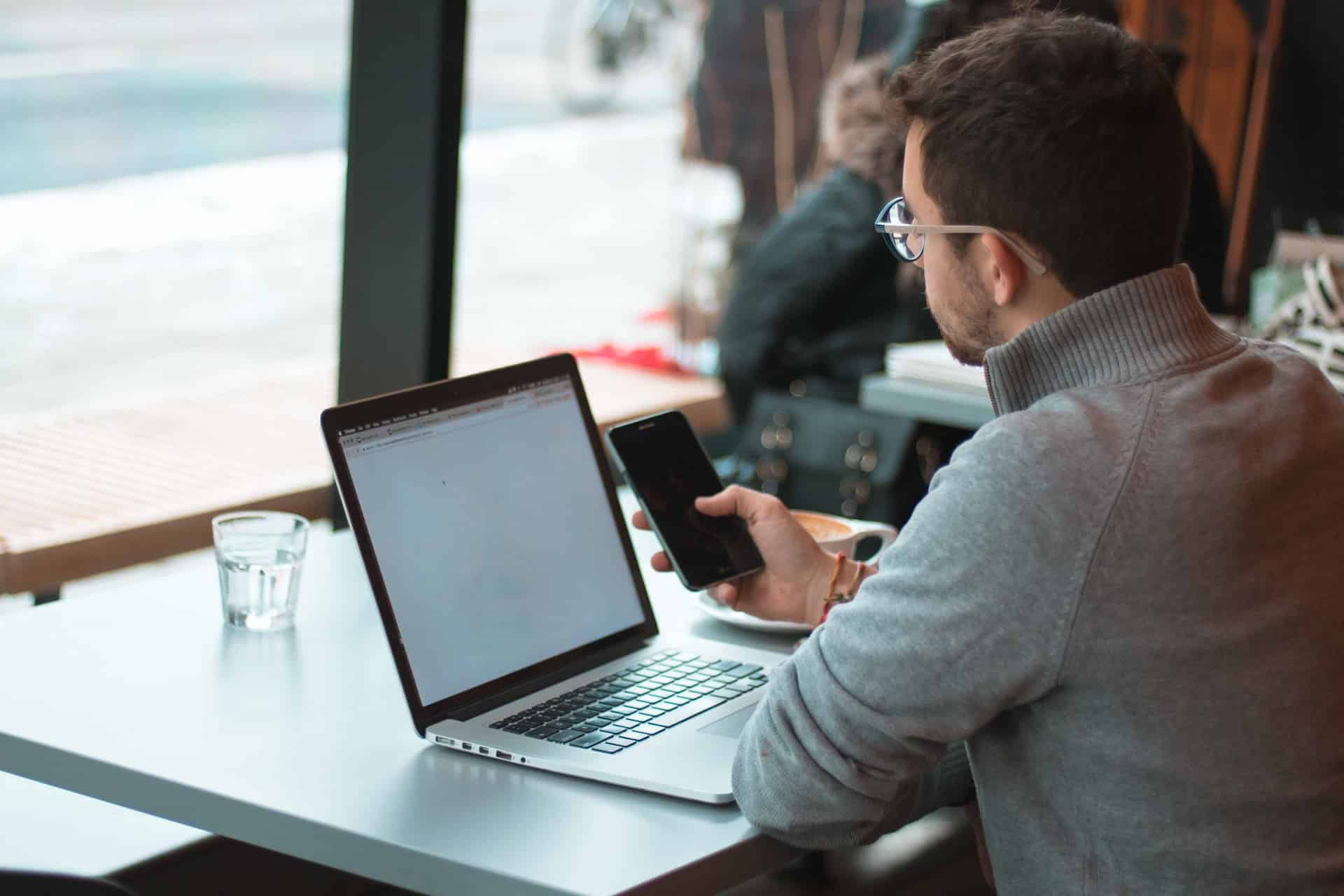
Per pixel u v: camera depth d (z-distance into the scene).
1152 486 1.07
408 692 1.32
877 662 1.11
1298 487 1.12
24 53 7.23
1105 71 1.14
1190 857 1.09
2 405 3.37
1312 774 1.09
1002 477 1.08
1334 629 1.11
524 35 9.72
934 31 2.71
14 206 4.89
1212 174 3.03
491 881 1.08
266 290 4.50
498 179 7.14
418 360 2.43
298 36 8.63
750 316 2.96
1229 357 1.16
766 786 1.15
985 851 1.46
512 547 1.47
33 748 1.27
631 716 1.36
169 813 1.21
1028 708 1.14
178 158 5.86
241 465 2.40
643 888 1.06
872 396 2.76
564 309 5.38
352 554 1.83
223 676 1.43
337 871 2.07
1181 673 1.07
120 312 4.11
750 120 4.39
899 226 1.22
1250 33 3.29
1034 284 1.18
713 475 1.61
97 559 2.02
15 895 1.09
